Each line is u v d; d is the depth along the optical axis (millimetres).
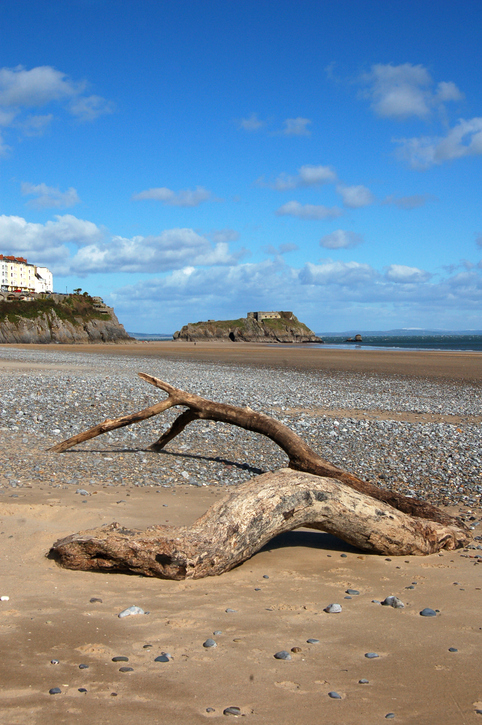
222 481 9617
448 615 4359
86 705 2943
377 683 3275
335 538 6781
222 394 21078
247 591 4816
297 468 9047
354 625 4129
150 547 4949
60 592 4562
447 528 6465
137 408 16641
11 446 11320
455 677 3367
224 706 2982
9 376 25453
